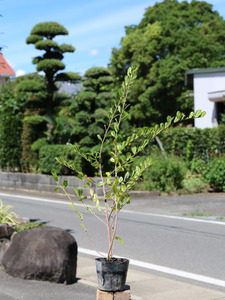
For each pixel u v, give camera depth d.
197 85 30.67
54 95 24.38
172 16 49.62
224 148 21.95
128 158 5.18
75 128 19.81
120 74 51.19
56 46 20.84
